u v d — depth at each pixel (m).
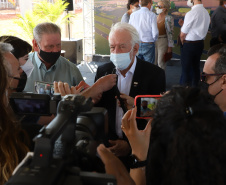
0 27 7.64
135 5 6.24
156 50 5.68
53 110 0.89
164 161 0.61
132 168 0.90
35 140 0.58
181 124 0.59
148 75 1.77
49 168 0.56
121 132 1.75
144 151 0.88
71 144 0.74
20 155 0.89
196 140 0.55
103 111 0.93
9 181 0.53
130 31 1.69
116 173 0.75
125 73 1.82
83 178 0.59
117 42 1.68
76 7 10.12
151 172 0.65
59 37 1.91
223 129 0.56
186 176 0.56
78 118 0.88
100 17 8.70
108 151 0.80
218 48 1.33
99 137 0.92
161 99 0.68
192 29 5.23
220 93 1.31
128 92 1.80
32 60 2.02
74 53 8.49
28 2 8.02
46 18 7.59
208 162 0.54
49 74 2.04
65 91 1.34
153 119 0.67
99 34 8.85
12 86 1.19
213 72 1.30
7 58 1.15
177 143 0.57
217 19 6.37
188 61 5.47
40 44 1.89
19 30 7.61
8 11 7.72
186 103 0.61
